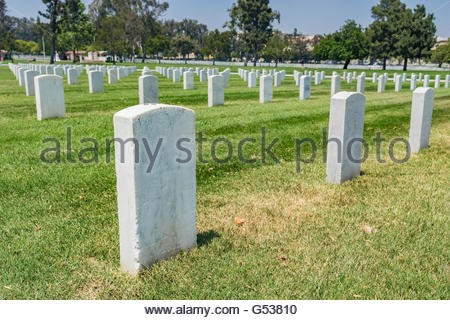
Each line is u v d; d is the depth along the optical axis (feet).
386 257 12.78
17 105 46.73
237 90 75.46
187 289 11.07
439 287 11.25
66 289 10.98
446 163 24.12
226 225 14.98
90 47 364.99
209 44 359.66
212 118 38.42
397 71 222.69
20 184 19.15
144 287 11.08
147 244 11.61
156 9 310.24
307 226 14.94
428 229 14.89
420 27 236.02
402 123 39.50
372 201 17.61
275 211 16.39
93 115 40.06
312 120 38.78
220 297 10.80
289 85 95.25
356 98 19.52
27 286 11.03
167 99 57.41
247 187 19.43
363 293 10.98
